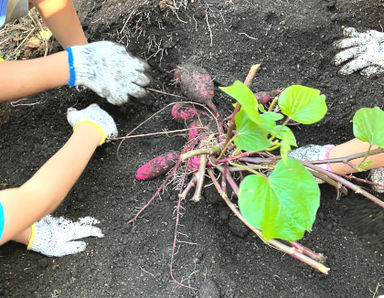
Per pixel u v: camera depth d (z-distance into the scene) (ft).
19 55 2.51
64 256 1.99
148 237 2.03
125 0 2.47
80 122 2.08
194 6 2.41
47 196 1.72
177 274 1.93
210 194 2.09
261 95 2.13
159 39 2.41
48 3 2.09
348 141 2.08
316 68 2.34
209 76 2.15
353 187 1.52
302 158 2.06
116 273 1.94
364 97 2.23
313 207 1.28
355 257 1.99
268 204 1.28
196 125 2.10
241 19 2.37
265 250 2.01
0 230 1.53
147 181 2.17
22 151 2.26
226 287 1.89
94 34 2.47
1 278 1.94
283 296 1.88
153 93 2.37
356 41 2.29
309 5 2.46
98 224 2.07
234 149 1.86
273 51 2.36
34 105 2.35
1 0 1.94
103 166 2.22
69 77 1.98
